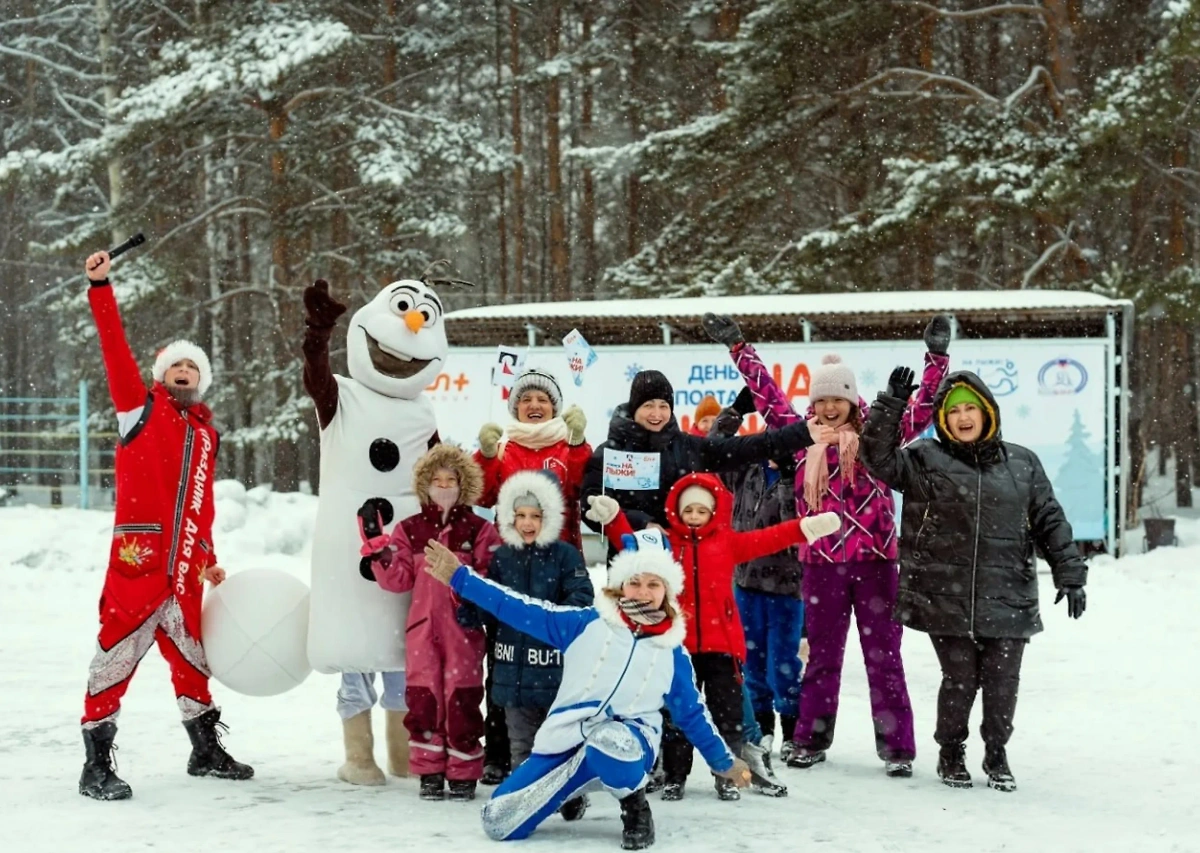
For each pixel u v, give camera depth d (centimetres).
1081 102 2661
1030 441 1777
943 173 2528
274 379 3097
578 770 546
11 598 1434
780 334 2031
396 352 677
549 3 3741
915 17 2973
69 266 3975
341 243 3366
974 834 565
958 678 664
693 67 3528
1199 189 2956
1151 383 3559
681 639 561
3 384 4250
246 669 661
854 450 710
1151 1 3159
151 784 654
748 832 568
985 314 1784
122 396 638
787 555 738
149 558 637
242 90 2842
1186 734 789
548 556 623
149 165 3108
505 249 3891
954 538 661
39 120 3816
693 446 677
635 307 1958
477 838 554
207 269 3434
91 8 3738
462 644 630
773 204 3152
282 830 562
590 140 3897
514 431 706
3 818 582
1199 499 3684
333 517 663
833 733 716
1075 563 663
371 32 3375
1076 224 2803
